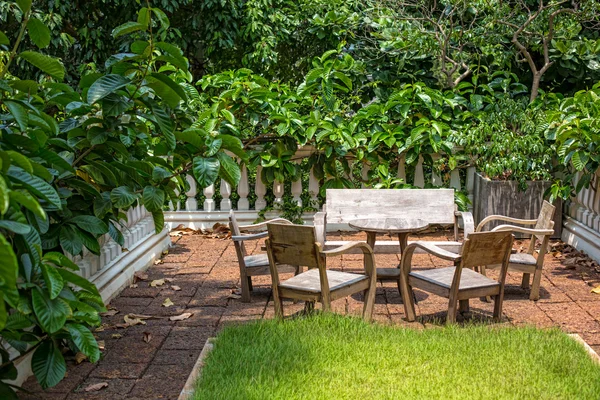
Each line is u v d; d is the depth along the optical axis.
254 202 9.30
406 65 9.84
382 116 8.75
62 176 4.16
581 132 6.74
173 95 4.33
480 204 8.54
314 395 3.81
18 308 3.15
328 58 10.49
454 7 8.71
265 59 11.05
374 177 8.74
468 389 3.88
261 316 5.58
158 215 4.86
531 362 4.23
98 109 4.83
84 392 4.12
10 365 3.53
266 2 10.83
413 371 4.16
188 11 11.38
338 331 4.80
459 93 9.27
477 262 5.07
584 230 7.65
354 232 8.93
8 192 2.37
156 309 5.78
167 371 4.43
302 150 8.92
